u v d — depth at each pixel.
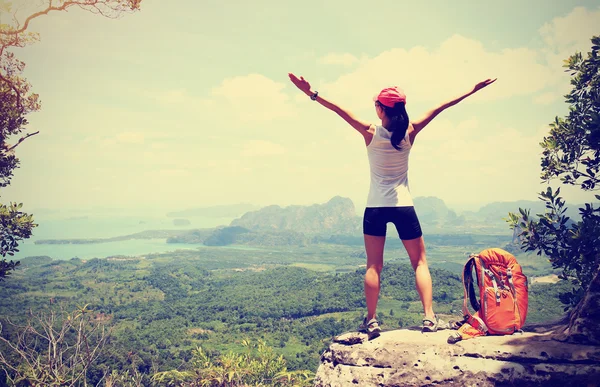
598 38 6.96
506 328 3.25
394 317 89.12
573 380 2.82
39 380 7.57
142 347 69.81
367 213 3.40
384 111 3.27
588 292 3.09
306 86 3.30
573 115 7.19
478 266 3.40
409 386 3.00
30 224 9.02
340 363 3.24
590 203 6.42
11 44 8.32
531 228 6.77
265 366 9.33
